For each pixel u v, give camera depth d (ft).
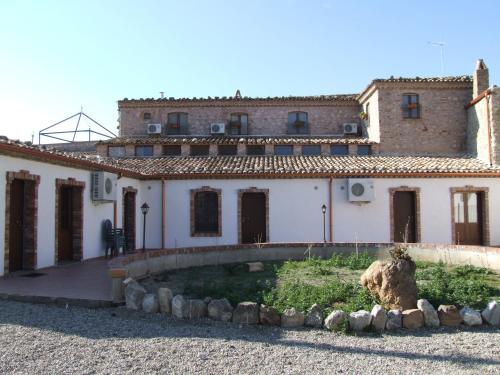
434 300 28.43
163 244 65.36
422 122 81.25
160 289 27.55
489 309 26.17
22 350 20.08
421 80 80.53
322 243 52.31
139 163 71.00
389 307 27.63
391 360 20.21
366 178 64.18
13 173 37.47
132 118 88.79
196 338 22.67
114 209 56.65
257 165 67.92
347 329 24.45
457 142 81.35
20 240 40.42
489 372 18.90
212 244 65.05
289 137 85.81
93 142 91.91
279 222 64.90
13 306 27.81
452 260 47.70
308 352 21.09
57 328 23.44
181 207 65.67
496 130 71.15
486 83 79.30
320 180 65.21
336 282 33.47
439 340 23.20
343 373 18.62
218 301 26.55
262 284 34.71
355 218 64.80
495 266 42.86
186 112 89.10
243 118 89.35
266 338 23.11
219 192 65.41
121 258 35.63
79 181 48.37
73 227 48.44
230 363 19.44
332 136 88.28
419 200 65.00
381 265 28.99
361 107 89.86
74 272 39.68
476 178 65.46
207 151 79.36
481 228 66.03
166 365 18.99
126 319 25.76
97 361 19.15
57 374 17.74
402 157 75.72
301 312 25.61
